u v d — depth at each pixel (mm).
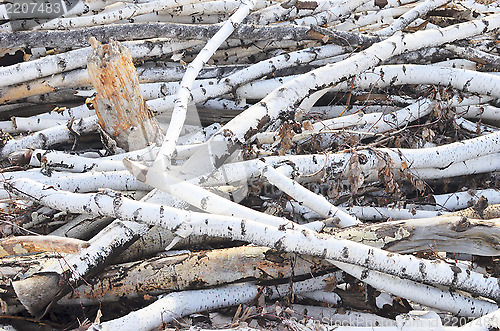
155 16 3785
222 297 2463
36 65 3355
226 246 2834
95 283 2430
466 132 3539
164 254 2684
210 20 3887
